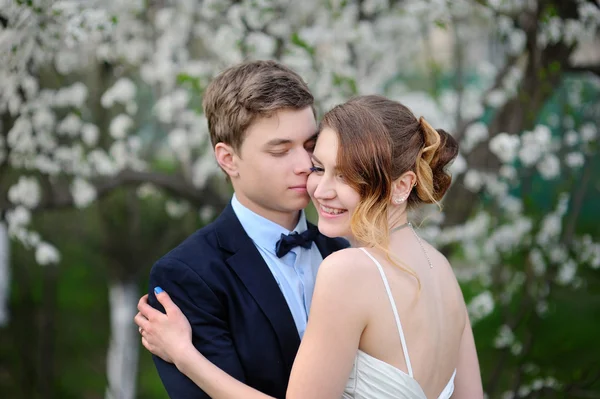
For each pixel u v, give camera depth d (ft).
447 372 5.09
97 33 9.50
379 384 4.67
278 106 5.15
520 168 11.59
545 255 11.65
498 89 10.68
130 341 14.32
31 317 15.52
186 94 10.48
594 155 12.02
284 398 5.32
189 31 11.04
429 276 5.07
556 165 10.48
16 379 15.70
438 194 5.43
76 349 19.69
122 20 10.66
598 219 21.39
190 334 5.15
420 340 4.81
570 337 15.46
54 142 10.30
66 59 10.26
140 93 13.14
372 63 12.11
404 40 12.61
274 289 5.46
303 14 11.27
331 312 4.59
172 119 11.21
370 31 10.40
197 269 5.31
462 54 12.43
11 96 9.47
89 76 12.15
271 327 5.34
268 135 5.22
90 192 10.37
